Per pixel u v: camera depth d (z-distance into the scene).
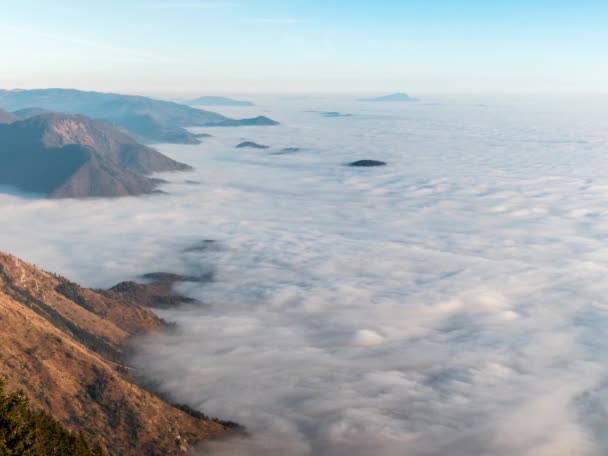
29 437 82.12
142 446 144.25
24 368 151.38
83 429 140.25
